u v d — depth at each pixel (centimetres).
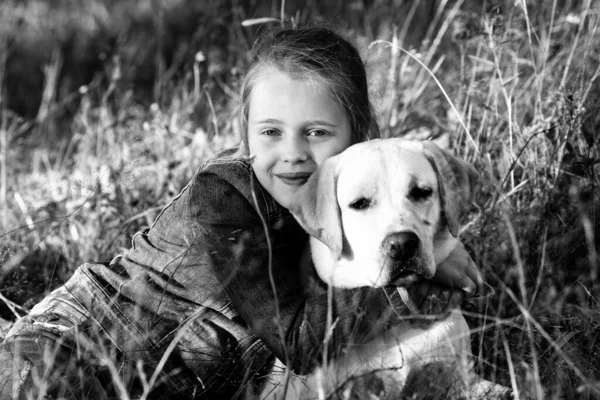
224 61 730
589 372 309
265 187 348
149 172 501
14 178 564
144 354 325
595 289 363
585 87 438
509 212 404
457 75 551
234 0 712
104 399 300
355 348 310
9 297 412
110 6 953
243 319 331
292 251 352
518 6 507
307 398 301
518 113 469
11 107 773
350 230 324
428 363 314
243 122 364
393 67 511
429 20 705
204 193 337
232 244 324
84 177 516
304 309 317
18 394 309
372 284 312
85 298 348
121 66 792
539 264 384
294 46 354
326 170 332
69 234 451
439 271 330
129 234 443
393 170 321
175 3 887
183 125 564
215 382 330
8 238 441
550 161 413
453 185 331
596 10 458
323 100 346
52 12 953
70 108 748
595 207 390
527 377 297
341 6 770
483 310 372
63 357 325
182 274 335
